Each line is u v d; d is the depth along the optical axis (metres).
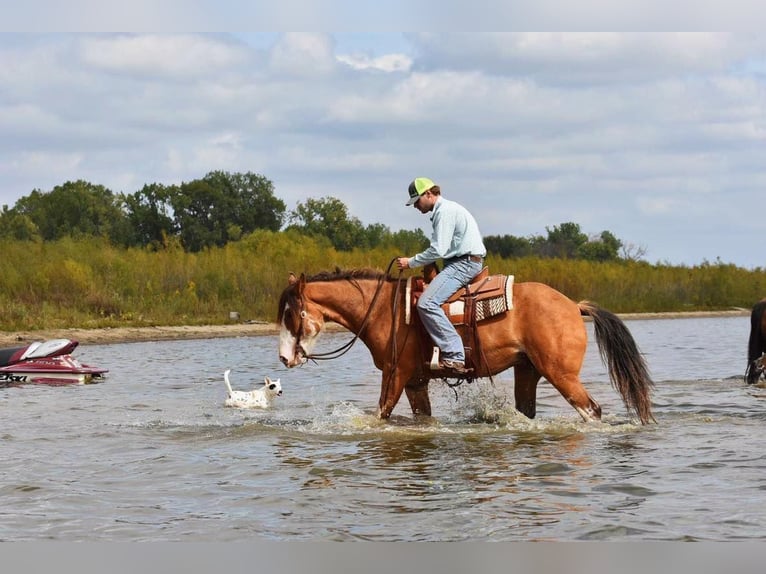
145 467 8.55
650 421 10.68
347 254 39.00
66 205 78.69
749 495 7.35
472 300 10.04
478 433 10.09
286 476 8.16
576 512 6.93
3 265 29.34
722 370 17.39
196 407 12.52
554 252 81.75
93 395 13.81
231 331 27.75
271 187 86.81
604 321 10.34
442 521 6.76
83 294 29.05
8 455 9.10
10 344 22.64
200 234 80.19
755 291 48.56
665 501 7.20
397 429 10.30
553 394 13.70
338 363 19.16
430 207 10.16
